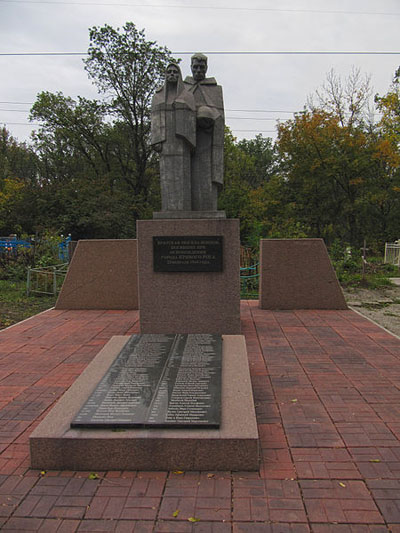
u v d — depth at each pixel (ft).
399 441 11.43
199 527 8.43
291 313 27.48
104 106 102.17
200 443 10.12
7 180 105.70
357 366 17.31
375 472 10.09
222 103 20.85
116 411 10.96
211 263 19.80
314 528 8.38
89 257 29.25
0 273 47.83
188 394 11.70
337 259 53.78
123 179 113.70
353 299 37.42
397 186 99.14
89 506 9.07
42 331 23.53
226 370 13.34
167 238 19.81
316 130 83.20
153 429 10.43
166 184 20.11
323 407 13.52
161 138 19.79
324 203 86.89
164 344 15.40
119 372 13.14
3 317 29.71
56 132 107.45
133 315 27.40
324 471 10.15
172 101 19.71
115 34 93.04
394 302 36.01
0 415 13.29
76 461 10.31
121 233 95.61
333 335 22.11
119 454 10.25
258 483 9.72
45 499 9.32
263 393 14.67
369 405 13.62
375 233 104.47
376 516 8.67
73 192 92.79
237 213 81.20
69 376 16.62
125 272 29.14
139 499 9.25
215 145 20.57
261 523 8.52
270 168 176.65
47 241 54.34
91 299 29.40
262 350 19.61
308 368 17.13
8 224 90.74
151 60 96.27
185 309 20.15
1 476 10.16
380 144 82.17
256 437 10.07
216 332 20.12
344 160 80.12
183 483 9.75
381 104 85.81
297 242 28.43
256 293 38.32
